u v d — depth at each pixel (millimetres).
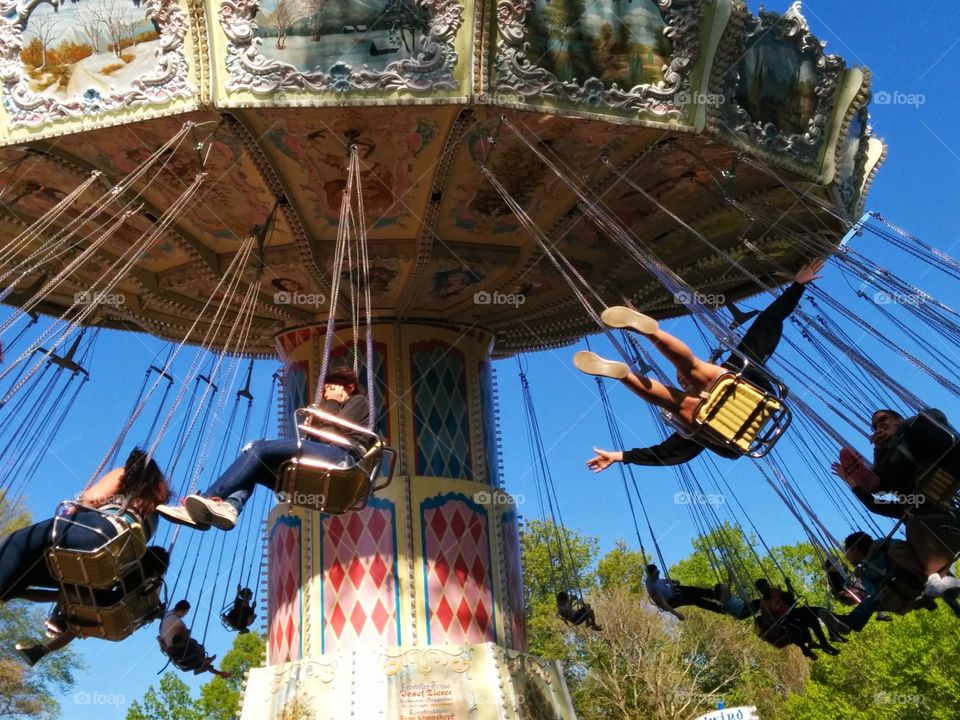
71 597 7414
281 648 12562
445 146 10219
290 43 9430
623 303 13445
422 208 11344
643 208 11875
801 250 12758
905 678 30156
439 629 12078
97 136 10055
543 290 13273
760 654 39375
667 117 10109
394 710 11375
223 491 7312
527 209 11516
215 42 9383
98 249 12281
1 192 11086
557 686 12406
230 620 12352
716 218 12117
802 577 38531
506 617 12625
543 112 9750
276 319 13867
